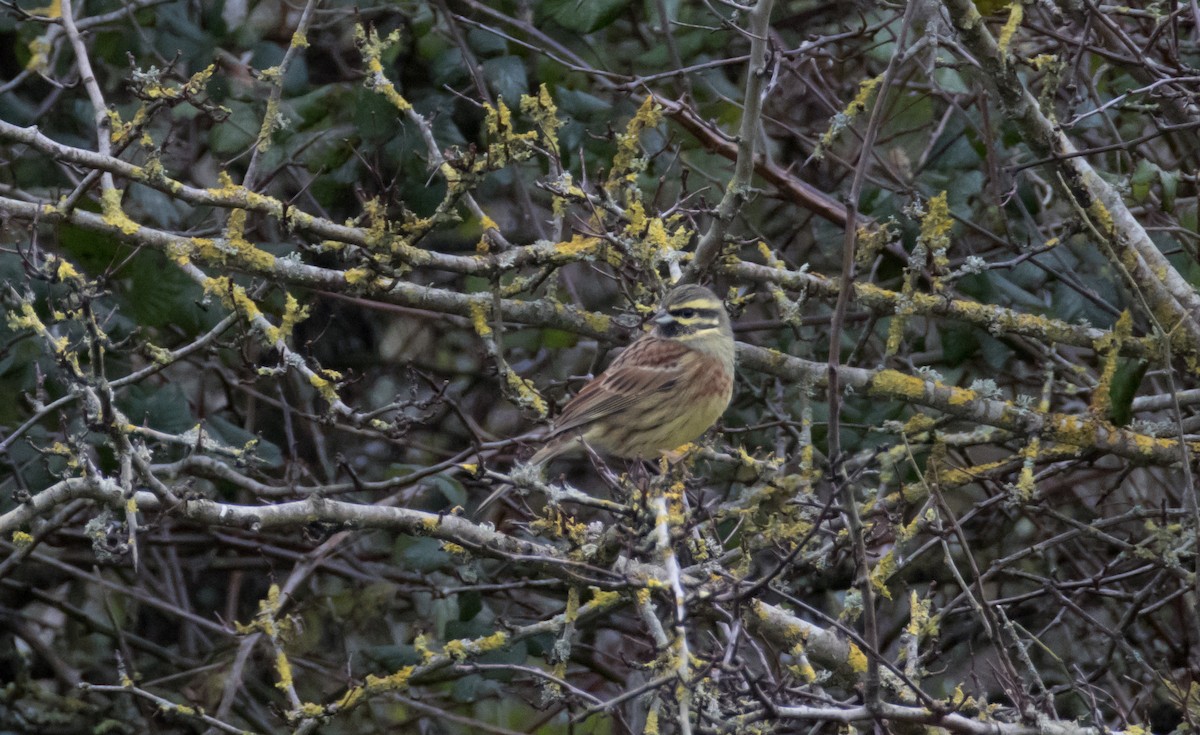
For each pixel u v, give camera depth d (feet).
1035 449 33.86
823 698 24.23
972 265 33.88
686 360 34.71
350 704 29.84
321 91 40.24
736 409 43.34
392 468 39.40
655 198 35.27
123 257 35.83
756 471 32.30
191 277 32.32
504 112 29.04
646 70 44.62
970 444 35.60
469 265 31.99
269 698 43.88
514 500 34.71
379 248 30.71
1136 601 33.50
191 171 42.80
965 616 43.24
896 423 34.81
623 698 22.02
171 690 43.60
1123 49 38.32
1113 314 36.32
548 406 35.78
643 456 35.76
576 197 31.50
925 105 43.24
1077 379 41.14
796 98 45.55
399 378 49.44
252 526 26.66
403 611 46.55
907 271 34.40
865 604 22.65
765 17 28.19
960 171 39.60
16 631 44.75
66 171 40.86
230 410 45.60
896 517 29.35
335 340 49.01
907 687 26.99
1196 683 30.14
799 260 45.11
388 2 41.86
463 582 39.06
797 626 28.02
